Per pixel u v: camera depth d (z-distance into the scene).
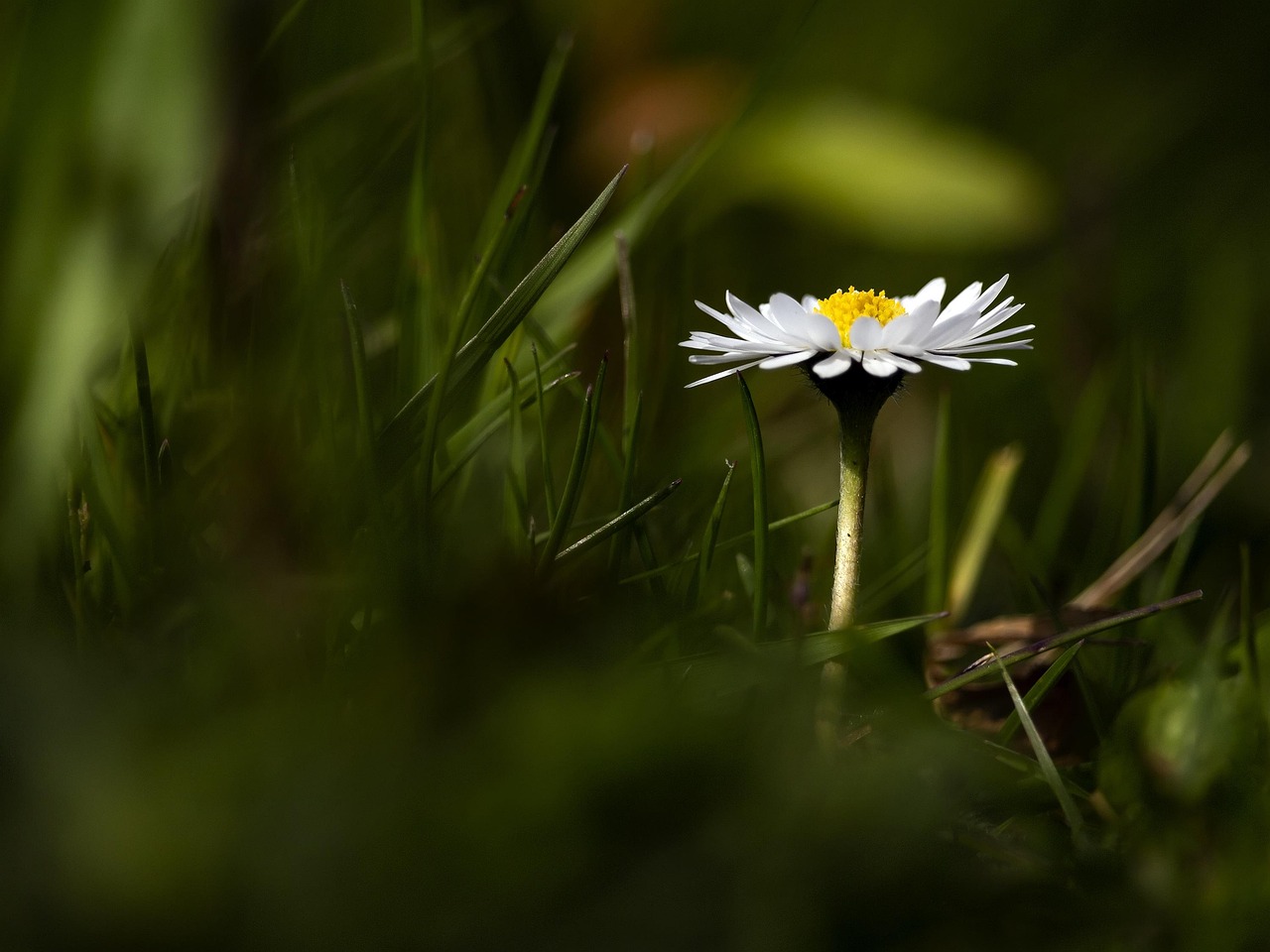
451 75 0.38
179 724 0.27
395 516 0.29
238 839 0.26
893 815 0.26
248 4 0.31
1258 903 0.27
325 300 0.31
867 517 0.34
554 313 0.32
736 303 0.29
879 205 0.38
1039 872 0.27
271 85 0.31
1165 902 0.27
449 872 0.26
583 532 0.30
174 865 0.26
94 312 0.30
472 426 0.30
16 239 0.30
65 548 0.29
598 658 0.27
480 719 0.27
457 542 0.30
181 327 0.30
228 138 0.31
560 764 0.26
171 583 0.28
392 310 0.33
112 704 0.27
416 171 0.31
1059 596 0.31
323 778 0.26
